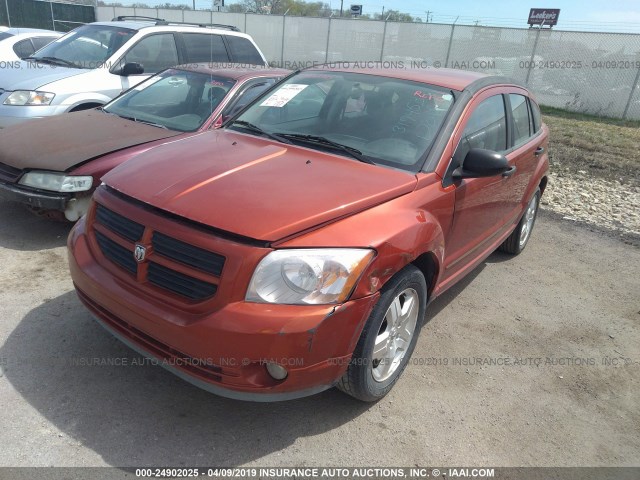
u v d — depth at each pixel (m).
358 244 2.49
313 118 3.68
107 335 3.32
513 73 18.89
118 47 6.99
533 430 2.93
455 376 3.32
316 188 2.74
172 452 2.53
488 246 4.31
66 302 3.65
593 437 2.93
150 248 2.55
